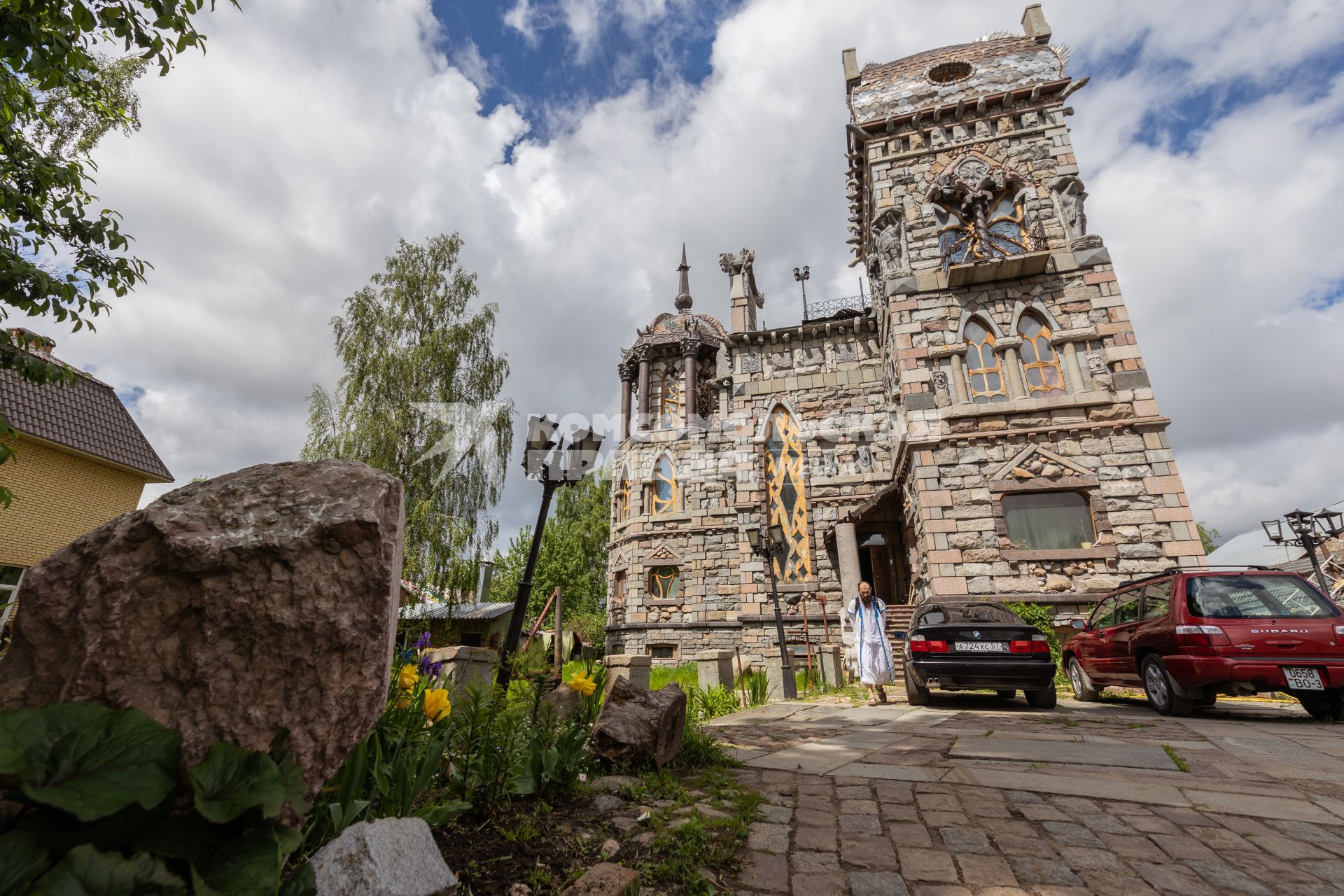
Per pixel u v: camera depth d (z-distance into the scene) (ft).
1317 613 22.15
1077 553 45.27
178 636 4.98
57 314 18.42
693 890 7.94
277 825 4.43
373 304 60.70
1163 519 44.80
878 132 62.03
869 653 30.89
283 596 5.32
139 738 4.00
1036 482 47.60
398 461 54.03
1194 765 14.78
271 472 6.18
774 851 9.46
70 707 4.01
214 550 5.16
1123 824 10.70
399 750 8.58
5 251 16.87
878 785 13.25
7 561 49.06
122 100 36.11
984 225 54.19
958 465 49.65
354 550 5.76
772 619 70.28
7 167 18.13
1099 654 29.48
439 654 14.48
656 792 11.85
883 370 72.38
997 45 62.95
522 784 10.44
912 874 8.68
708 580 74.79
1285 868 8.85
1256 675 21.38
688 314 95.25
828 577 70.23
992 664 26.81
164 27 15.30
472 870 7.72
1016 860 9.18
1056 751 16.52
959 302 54.08
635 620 76.43
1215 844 9.78
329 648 5.42
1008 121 58.03
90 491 55.93
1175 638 23.31
